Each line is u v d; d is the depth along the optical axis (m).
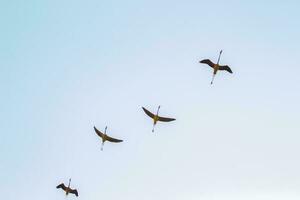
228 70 43.62
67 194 47.94
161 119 46.09
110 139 47.72
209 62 43.81
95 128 47.97
